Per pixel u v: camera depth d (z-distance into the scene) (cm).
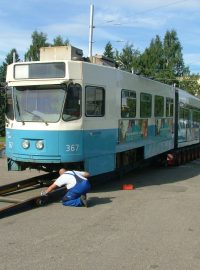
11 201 1034
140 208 1052
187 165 2270
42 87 1191
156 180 1588
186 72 6888
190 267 645
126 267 639
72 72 1175
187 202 1143
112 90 1341
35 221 902
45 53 1831
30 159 1188
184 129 2331
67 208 1033
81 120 1194
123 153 1491
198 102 2761
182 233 830
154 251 717
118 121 1387
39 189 1223
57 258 672
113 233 820
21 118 1205
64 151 1170
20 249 714
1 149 2238
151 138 1727
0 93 1246
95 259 671
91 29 2689
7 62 4919
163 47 6975
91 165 1244
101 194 1245
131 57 6631
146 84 1647
